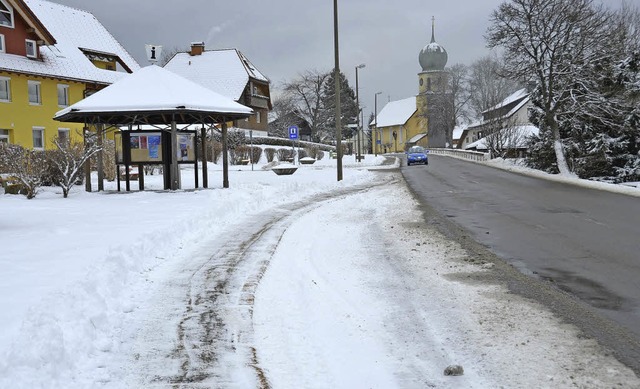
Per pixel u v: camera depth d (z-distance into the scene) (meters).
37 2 47.53
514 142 54.81
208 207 13.78
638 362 4.70
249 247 10.06
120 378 4.59
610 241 10.47
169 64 70.06
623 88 34.28
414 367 4.71
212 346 5.27
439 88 105.69
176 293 7.01
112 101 18.72
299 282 7.55
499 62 70.88
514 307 6.30
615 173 35.38
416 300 6.64
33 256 8.16
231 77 67.00
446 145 111.31
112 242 9.20
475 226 12.70
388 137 129.12
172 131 19.17
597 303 6.46
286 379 4.54
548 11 32.09
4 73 36.72
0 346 4.58
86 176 19.70
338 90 26.25
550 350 4.99
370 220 13.80
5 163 17.66
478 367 4.67
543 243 10.40
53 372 4.49
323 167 43.62
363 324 5.82
